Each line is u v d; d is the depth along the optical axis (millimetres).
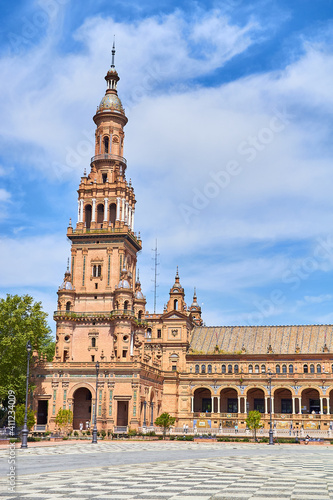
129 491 23625
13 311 98000
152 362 118500
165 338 127875
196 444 81562
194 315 153875
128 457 48094
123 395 103250
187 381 122000
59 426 99188
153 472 32875
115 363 104812
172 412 119500
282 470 34688
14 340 95625
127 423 106812
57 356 109500
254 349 123750
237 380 119125
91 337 111312
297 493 23062
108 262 114438
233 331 130375
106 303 112438
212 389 120125
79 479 28469
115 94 127250
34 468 35625
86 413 107938
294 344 122312
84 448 64125
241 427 114250
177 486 25516
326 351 117625
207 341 129250
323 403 116625
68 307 112938
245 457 49094
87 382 105438
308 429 104938
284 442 92312
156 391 116000
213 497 21797
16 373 96875
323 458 48688
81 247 116312
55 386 106375
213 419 116250
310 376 115250
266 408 112375
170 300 130500
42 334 103250
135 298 122250
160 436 98812
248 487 25156
